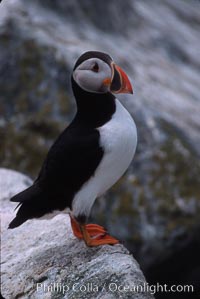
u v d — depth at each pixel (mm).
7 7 14859
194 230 12430
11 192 9812
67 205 7535
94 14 16344
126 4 17641
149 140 13094
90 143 7219
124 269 7141
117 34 16688
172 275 12844
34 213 7586
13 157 12992
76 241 8016
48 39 14109
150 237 12281
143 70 15328
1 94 13695
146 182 12672
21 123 13352
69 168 7301
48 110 13398
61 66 13711
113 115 7355
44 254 8055
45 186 7461
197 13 20875
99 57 7305
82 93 7363
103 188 7527
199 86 16359
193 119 14320
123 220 12336
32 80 13711
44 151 13031
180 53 17438
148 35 17422
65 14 15742
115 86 7270
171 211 12453
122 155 7301
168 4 20219
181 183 12750
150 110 13484
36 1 15492
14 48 13961
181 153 13055
